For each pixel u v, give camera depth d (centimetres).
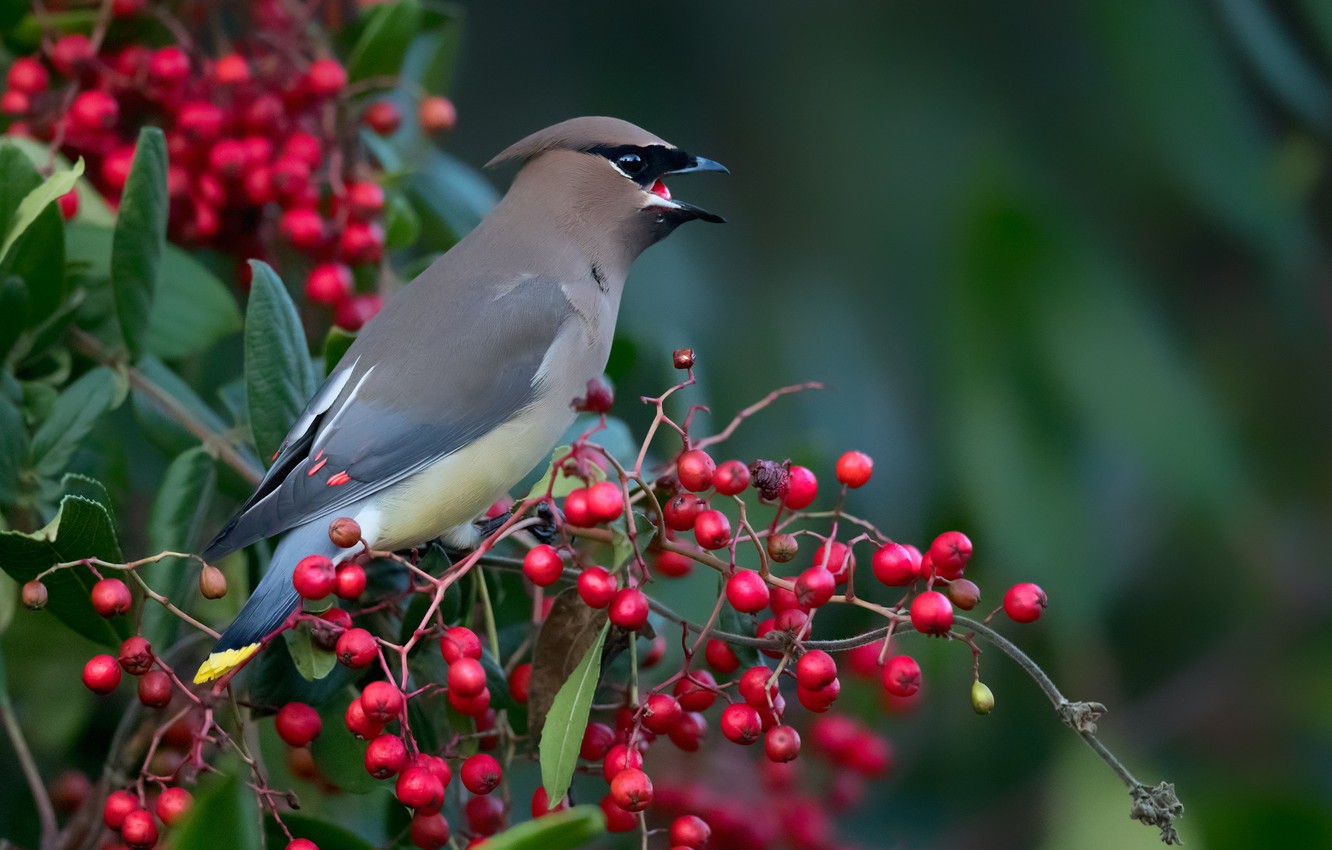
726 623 722
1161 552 1055
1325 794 909
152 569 735
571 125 902
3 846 745
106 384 775
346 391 789
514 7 1123
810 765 916
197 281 830
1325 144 1072
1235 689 1034
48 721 855
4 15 863
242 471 792
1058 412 938
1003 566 925
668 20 1111
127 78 863
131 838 646
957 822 993
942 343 977
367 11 931
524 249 866
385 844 759
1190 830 838
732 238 1062
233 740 702
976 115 1064
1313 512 1076
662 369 948
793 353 1031
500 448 814
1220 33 1059
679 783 897
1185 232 1098
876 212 1052
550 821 554
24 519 747
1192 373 983
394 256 1005
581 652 677
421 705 722
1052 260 948
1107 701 958
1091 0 1053
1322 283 1079
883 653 642
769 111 1083
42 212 753
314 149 873
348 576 656
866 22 1083
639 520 662
